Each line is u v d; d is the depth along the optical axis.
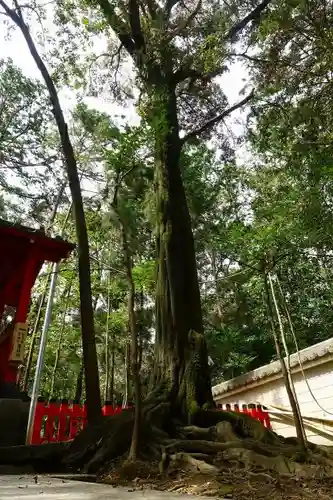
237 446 5.36
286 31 9.45
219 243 7.04
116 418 6.12
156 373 7.21
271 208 7.92
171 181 8.46
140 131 5.79
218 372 17.28
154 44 9.14
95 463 5.45
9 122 16.78
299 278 14.77
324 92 9.96
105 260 9.58
